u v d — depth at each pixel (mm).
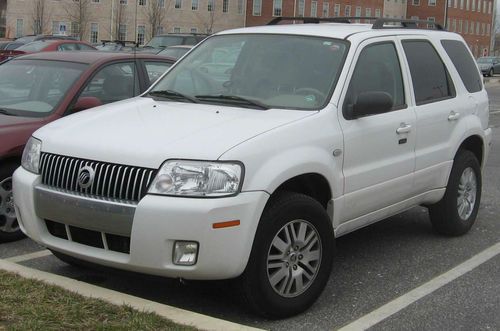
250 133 3961
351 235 6250
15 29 61438
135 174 3793
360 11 82188
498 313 4363
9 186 5602
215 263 3680
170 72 5422
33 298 3928
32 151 4375
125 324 3615
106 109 4734
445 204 5957
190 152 3752
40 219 4207
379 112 4617
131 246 3730
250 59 5051
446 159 5734
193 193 3656
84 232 4023
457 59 6238
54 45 18578
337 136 4402
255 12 74062
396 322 4172
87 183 3924
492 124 16719
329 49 4879
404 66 5336
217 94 4871
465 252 5750
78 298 3963
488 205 7605
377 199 4891
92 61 6609
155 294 4555
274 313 4074
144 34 67375
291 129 4129
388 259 5512
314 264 4285
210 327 3652
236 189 3703
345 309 4375
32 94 6305
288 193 4125
